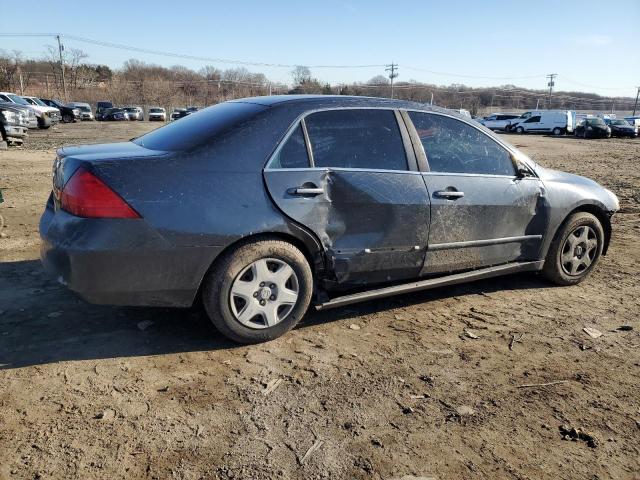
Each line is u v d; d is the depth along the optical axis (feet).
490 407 9.25
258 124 10.83
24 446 7.78
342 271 11.62
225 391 9.45
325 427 8.54
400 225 12.00
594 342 11.92
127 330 11.62
